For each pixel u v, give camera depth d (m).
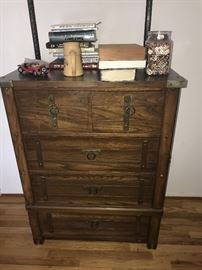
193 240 1.54
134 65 1.03
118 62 1.02
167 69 1.11
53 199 1.37
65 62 1.10
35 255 1.45
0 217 1.76
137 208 1.34
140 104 1.09
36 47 1.31
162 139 1.15
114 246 1.51
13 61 1.54
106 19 1.43
